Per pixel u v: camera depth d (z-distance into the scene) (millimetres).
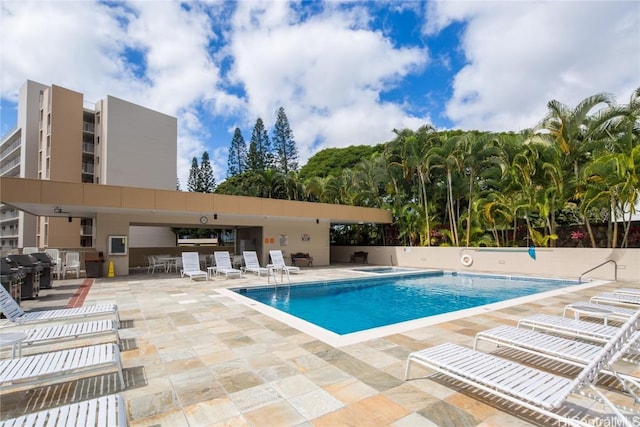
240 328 5574
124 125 30625
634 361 3646
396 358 4156
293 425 2713
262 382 3500
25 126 31859
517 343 3873
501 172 15938
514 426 2678
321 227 19875
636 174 10656
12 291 7102
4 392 3268
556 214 15922
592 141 12805
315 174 35781
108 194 12102
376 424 2717
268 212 15805
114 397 2525
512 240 17422
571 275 13266
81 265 14750
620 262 12117
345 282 12984
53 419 2205
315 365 3947
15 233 36906
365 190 23047
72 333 4145
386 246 20094
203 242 34625
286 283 11672
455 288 12266
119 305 7559
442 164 17875
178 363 4043
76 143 30250
